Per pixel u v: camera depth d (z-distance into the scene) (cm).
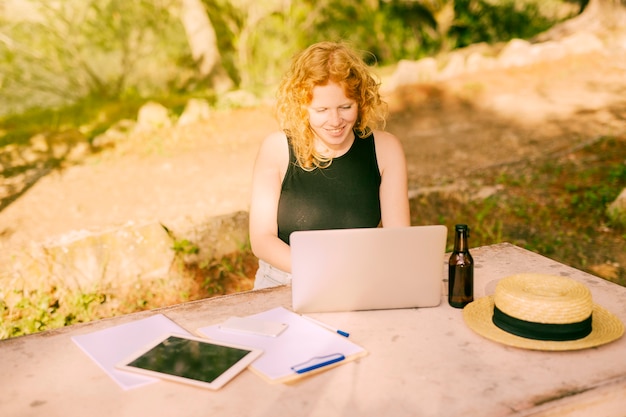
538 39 1356
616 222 540
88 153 864
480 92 1048
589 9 1361
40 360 180
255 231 256
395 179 263
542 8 1645
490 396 154
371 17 1556
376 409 151
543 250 501
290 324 195
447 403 152
